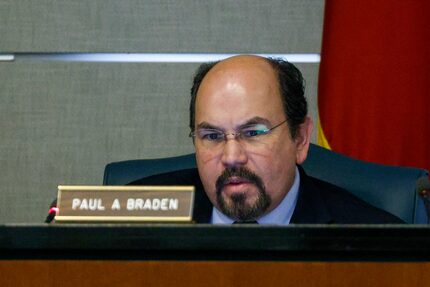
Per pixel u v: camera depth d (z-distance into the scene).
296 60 6.63
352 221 3.99
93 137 6.71
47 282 2.39
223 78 3.84
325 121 5.96
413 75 5.87
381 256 2.38
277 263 2.37
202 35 6.68
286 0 6.66
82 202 2.67
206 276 2.38
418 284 2.36
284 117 3.88
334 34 5.96
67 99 6.71
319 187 4.20
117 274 2.39
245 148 3.80
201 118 3.84
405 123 5.89
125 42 6.69
